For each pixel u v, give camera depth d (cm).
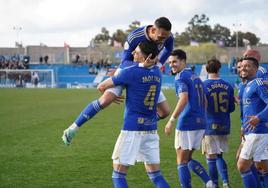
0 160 1100
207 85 876
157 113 702
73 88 5206
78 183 887
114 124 1838
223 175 873
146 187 859
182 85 747
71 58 7244
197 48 6788
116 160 629
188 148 772
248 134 707
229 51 6812
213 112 871
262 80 698
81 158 1129
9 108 2514
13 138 1441
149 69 631
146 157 644
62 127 1720
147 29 684
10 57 6400
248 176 718
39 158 1127
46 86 5619
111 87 619
